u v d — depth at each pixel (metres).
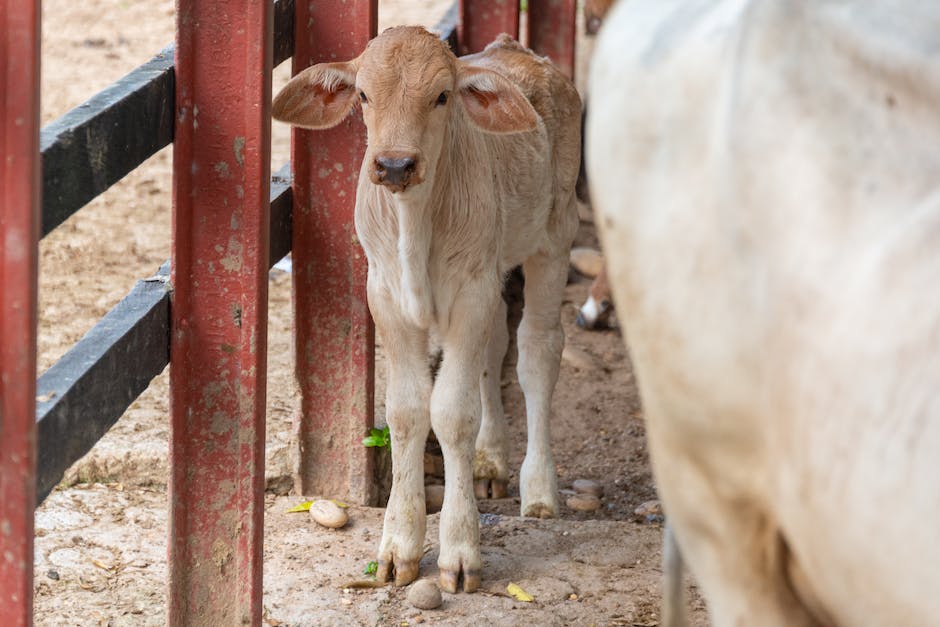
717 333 2.72
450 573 6.39
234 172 5.23
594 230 12.48
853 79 2.56
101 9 16.58
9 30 3.72
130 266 10.38
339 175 7.26
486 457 7.95
